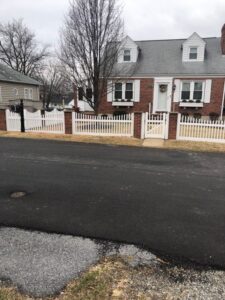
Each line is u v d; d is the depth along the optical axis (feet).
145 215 14.03
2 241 11.33
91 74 45.16
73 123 40.88
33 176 20.20
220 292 8.61
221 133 36.09
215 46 68.90
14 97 79.87
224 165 25.03
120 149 31.65
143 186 18.47
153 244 11.36
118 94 68.69
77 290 8.54
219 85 62.75
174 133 37.88
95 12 42.73
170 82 65.31
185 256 10.55
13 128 43.65
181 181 19.79
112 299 8.18
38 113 42.14
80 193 16.87
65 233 12.09
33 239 11.55
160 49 71.31
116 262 10.07
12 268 9.61
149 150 31.48
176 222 13.35
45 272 9.43
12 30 120.98
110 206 15.03
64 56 49.19
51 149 30.71
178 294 8.48
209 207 15.20
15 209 14.40
